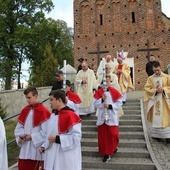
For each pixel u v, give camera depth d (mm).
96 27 20672
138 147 7328
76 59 20578
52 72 18016
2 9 28016
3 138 4152
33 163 4715
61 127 4152
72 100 6797
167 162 6094
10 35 28797
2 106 10508
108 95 6773
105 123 6539
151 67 8469
